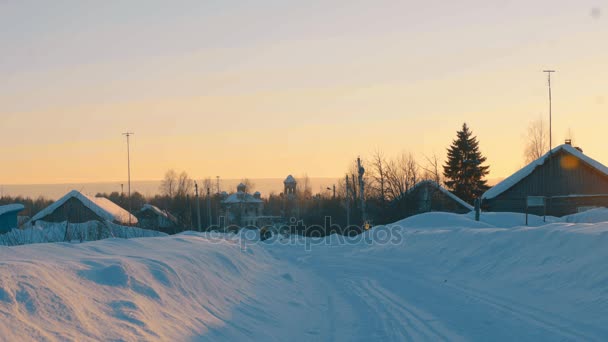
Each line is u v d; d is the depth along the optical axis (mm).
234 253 19016
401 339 9828
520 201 51250
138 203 98750
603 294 10844
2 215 52844
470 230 23656
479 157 78812
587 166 49812
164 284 10539
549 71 48844
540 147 70188
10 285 7340
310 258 30047
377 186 61719
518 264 15547
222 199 113250
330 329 11125
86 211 47062
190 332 8719
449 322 10945
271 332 10469
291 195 119562
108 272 9609
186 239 20078
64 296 7750
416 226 38781
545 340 9078
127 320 7977
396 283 17328
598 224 16484
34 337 6363
